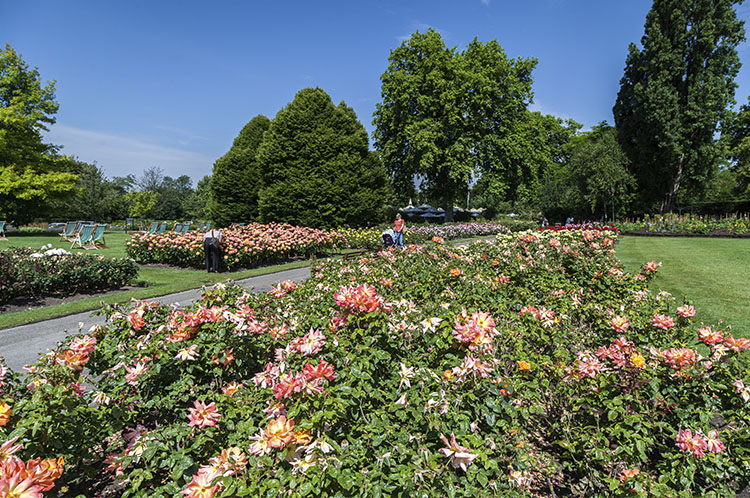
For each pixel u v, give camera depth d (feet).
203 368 9.89
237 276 37.52
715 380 8.59
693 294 25.20
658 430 8.78
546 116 154.30
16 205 92.38
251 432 6.80
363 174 82.38
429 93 102.01
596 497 7.48
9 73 93.91
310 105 81.66
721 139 108.99
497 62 103.40
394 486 5.73
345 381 7.28
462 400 7.72
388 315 9.37
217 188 102.47
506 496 6.86
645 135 111.75
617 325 11.51
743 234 68.13
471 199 216.74
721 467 7.47
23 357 16.63
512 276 18.70
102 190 168.55
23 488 4.99
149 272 40.32
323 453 5.94
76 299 27.94
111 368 9.80
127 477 7.39
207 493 5.60
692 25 107.76
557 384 9.56
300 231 54.19
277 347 11.05
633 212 119.75
